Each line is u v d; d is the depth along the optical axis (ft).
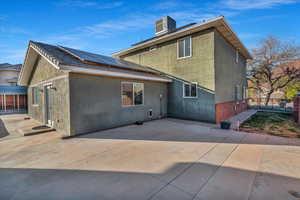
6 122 30.14
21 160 12.62
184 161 12.22
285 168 10.91
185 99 33.09
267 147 15.51
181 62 33.47
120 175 10.02
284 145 16.14
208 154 13.69
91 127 21.72
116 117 25.30
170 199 7.61
